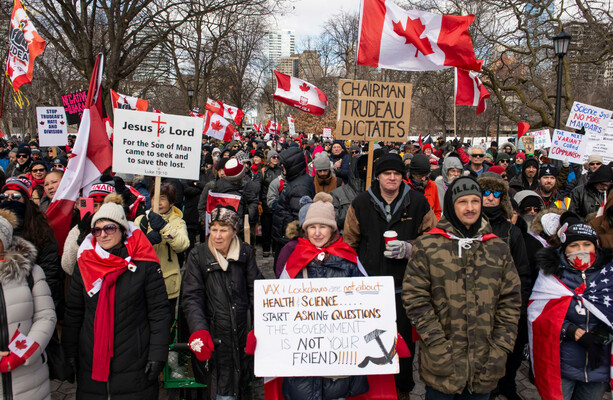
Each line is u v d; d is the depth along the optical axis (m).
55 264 3.65
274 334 2.99
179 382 3.69
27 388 2.94
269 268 7.93
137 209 4.69
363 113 4.70
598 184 5.76
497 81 18.75
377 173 3.68
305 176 5.96
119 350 3.09
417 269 3.05
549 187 5.55
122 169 4.11
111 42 15.88
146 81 26.06
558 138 7.70
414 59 5.45
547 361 3.23
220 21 24.80
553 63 20.23
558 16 16.86
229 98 42.62
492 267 2.96
